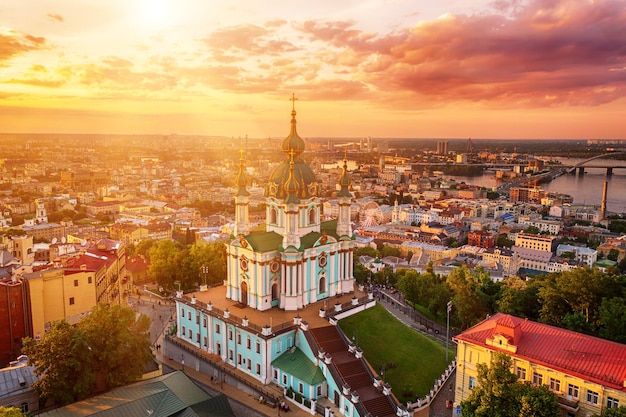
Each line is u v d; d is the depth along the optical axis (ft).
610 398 282.77
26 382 342.64
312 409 350.23
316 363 375.25
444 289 562.25
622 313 392.47
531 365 311.88
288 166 456.04
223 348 423.64
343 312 429.79
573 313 442.50
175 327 508.12
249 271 439.22
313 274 447.83
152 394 323.98
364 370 369.71
